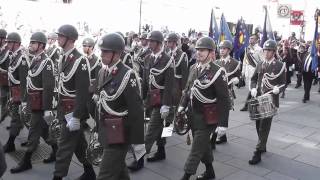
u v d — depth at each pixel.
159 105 5.03
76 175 4.68
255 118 5.23
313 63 10.16
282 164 5.37
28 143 4.73
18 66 5.29
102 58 3.40
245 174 4.94
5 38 6.36
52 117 4.59
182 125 4.62
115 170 3.37
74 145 4.13
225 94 4.15
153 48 5.11
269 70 5.57
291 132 7.15
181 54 5.96
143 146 3.70
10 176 4.57
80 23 11.70
